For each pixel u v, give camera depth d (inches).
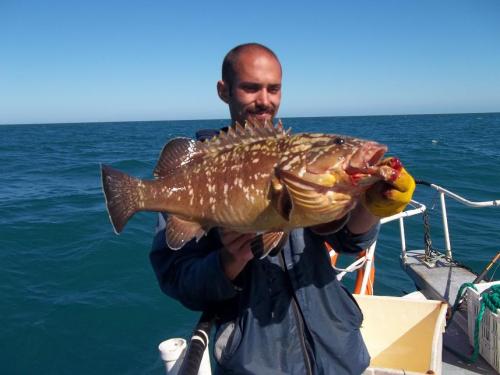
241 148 100.2
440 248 374.6
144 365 239.8
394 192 80.8
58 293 320.5
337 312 102.5
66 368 240.1
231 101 117.6
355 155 87.3
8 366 241.6
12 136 3440.0
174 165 106.6
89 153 1578.5
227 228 92.3
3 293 319.3
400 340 141.5
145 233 453.7
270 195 93.4
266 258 101.3
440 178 767.7
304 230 103.8
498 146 1461.6
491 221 450.9
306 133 96.4
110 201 107.5
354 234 100.2
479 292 169.0
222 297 95.0
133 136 3206.2
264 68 110.7
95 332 271.1
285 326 97.8
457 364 156.3
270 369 95.2
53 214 549.6
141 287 328.8
